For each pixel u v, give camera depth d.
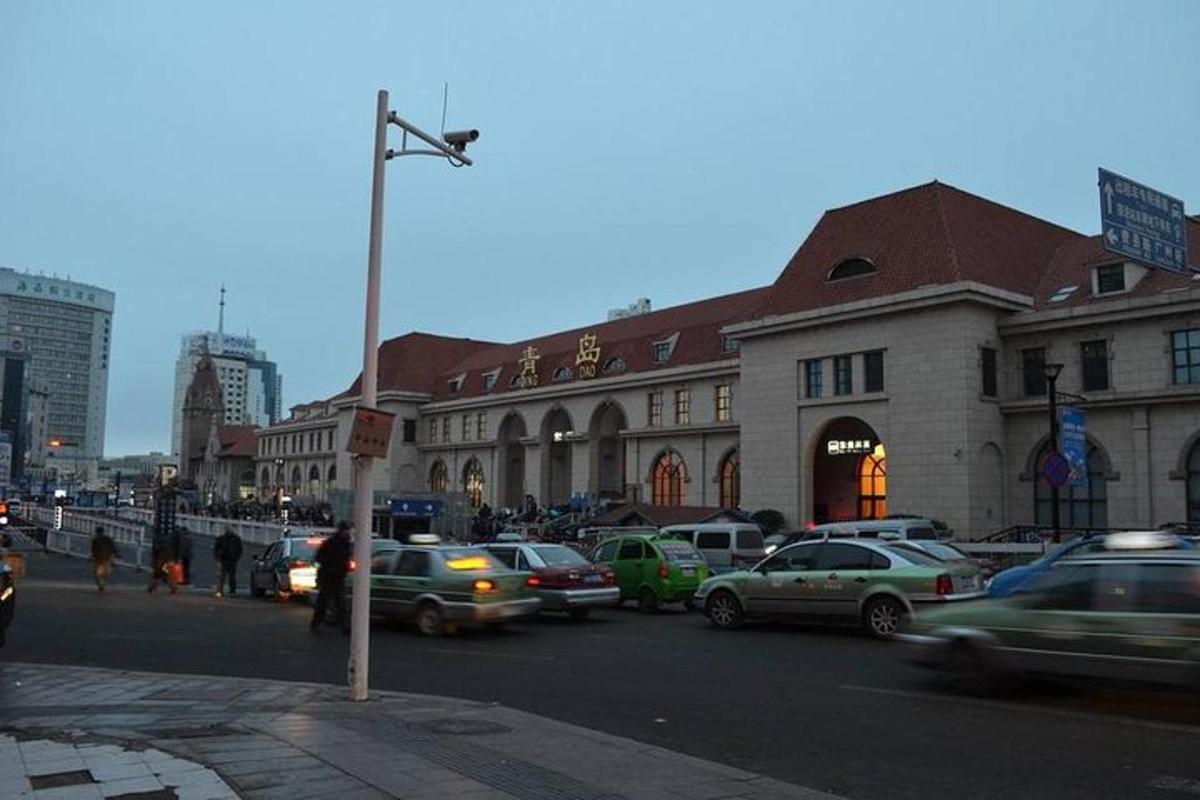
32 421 157.25
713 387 53.81
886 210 44.09
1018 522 36.97
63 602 22.98
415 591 17.41
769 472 43.56
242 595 26.14
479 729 8.62
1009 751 8.33
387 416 10.37
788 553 17.81
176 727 8.50
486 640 16.72
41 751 7.39
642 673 12.81
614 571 22.88
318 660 14.11
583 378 62.53
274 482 106.75
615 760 7.55
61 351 185.12
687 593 22.12
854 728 9.28
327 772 6.88
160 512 34.59
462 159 11.55
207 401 143.38
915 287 38.53
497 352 78.12
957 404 36.69
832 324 41.31
